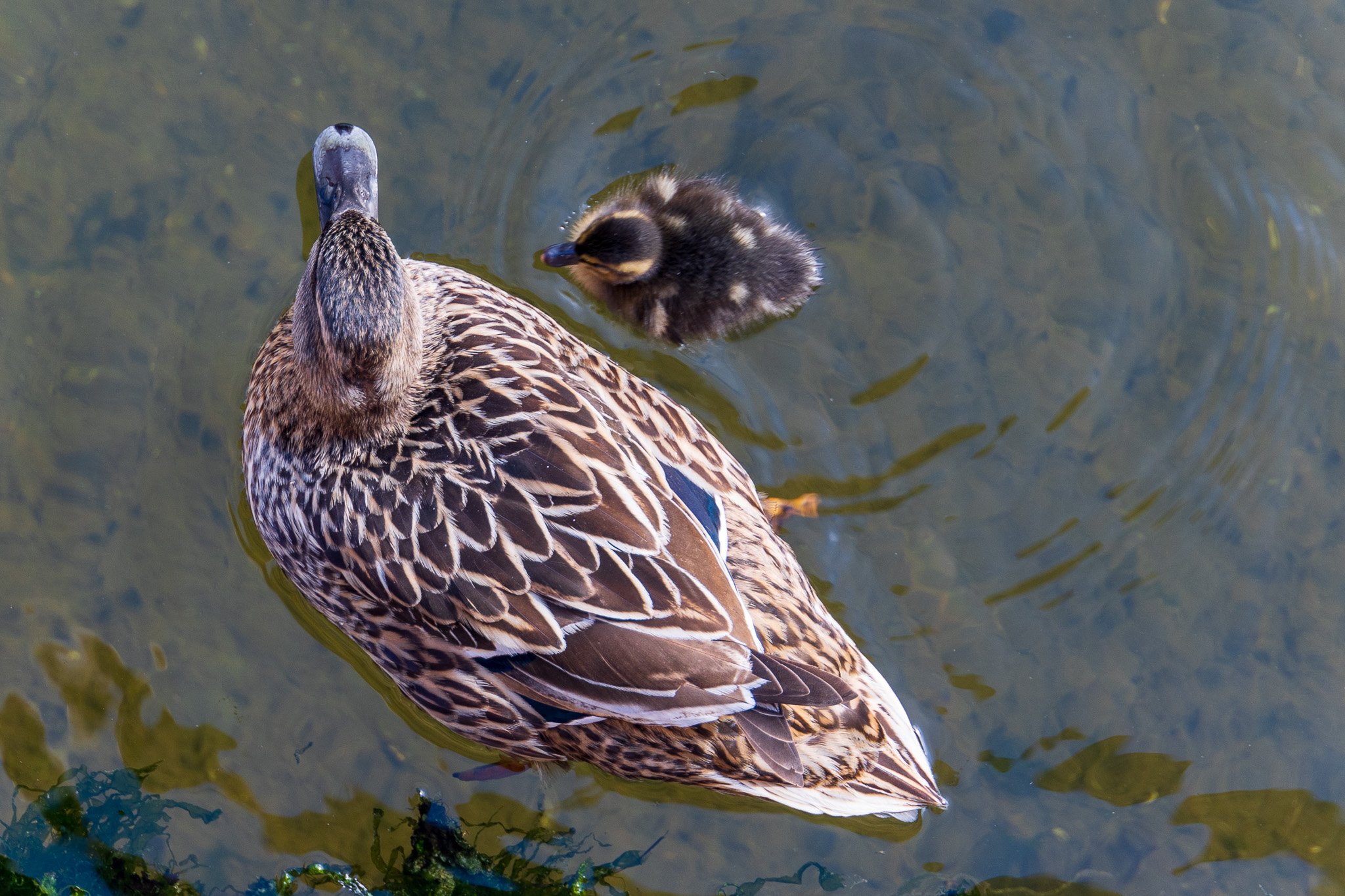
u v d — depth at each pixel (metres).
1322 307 9.71
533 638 7.00
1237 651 8.72
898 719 7.83
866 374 9.56
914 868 8.26
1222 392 9.42
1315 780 8.37
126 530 8.79
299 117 9.70
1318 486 9.18
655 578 6.85
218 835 8.12
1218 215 9.93
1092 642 8.77
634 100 10.26
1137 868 8.16
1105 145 10.14
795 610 7.52
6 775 8.13
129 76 9.59
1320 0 10.39
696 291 9.88
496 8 10.18
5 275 9.09
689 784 8.12
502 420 7.36
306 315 7.68
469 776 8.49
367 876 8.13
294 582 8.52
